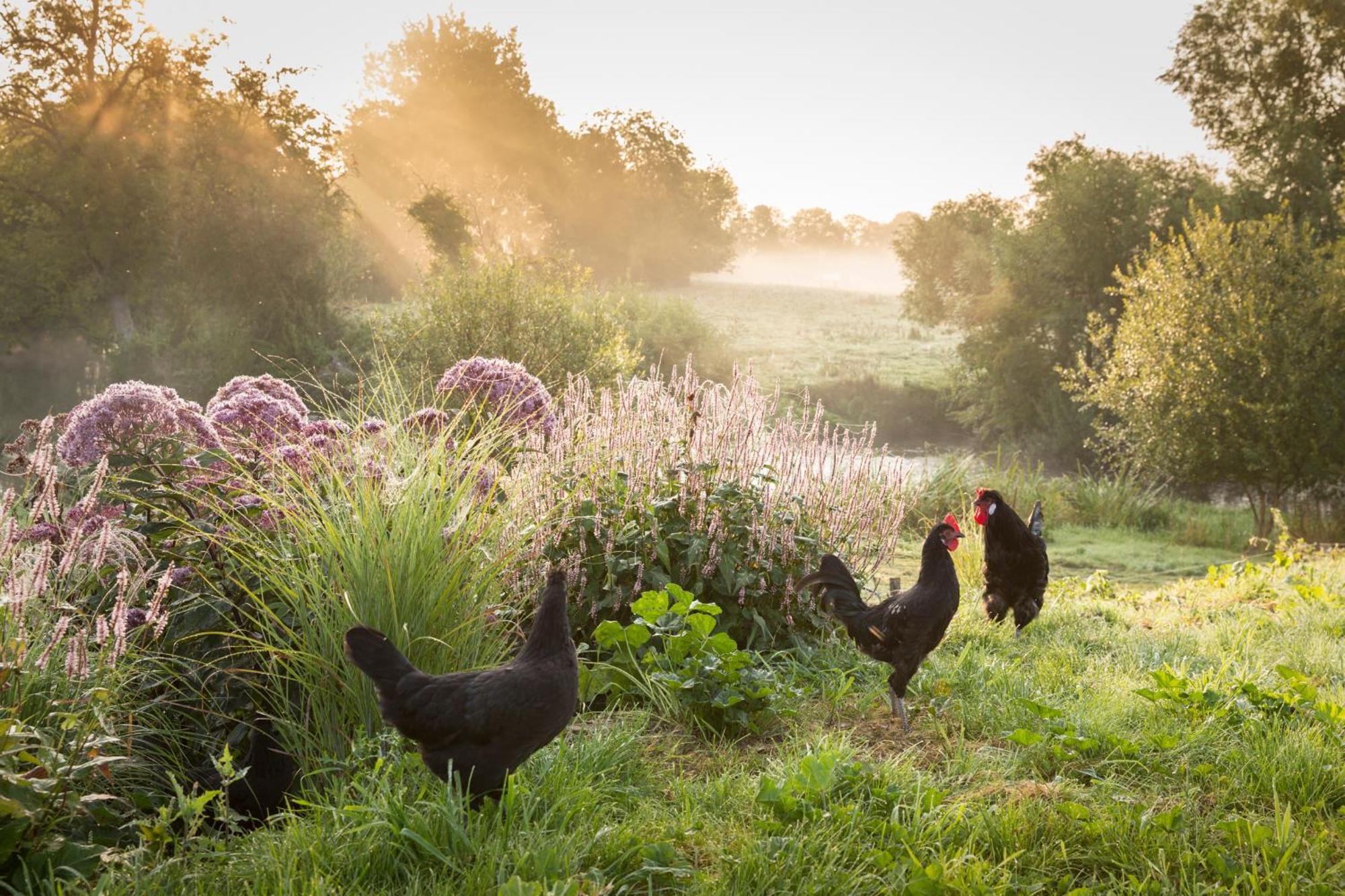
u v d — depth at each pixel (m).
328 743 4.66
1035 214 36.38
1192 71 36.97
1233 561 16.69
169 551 5.00
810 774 4.18
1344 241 21.20
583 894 3.24
